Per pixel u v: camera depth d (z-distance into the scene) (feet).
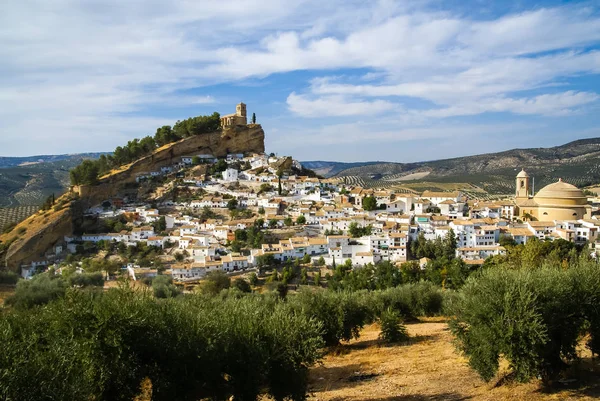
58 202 595.06
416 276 336.90
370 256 428.56
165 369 82.89
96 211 604.90
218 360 85.97
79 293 87.45
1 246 493.77
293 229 517.96
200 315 96.32
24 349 68.74
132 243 506.07
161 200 648.79
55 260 493.36
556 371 87.30
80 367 71.82
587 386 81.87
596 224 430.61
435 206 560.61
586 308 90.84
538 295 85.87
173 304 103.30
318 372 124.57
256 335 92.89
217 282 342.64
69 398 63.21
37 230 511.81
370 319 201.98
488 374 86.63
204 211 593.01
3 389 58.39
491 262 275.59
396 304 205.46
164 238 506.48
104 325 77.97
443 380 101.55
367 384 107.24
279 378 92.02
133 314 79.82
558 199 485.56
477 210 522.88
